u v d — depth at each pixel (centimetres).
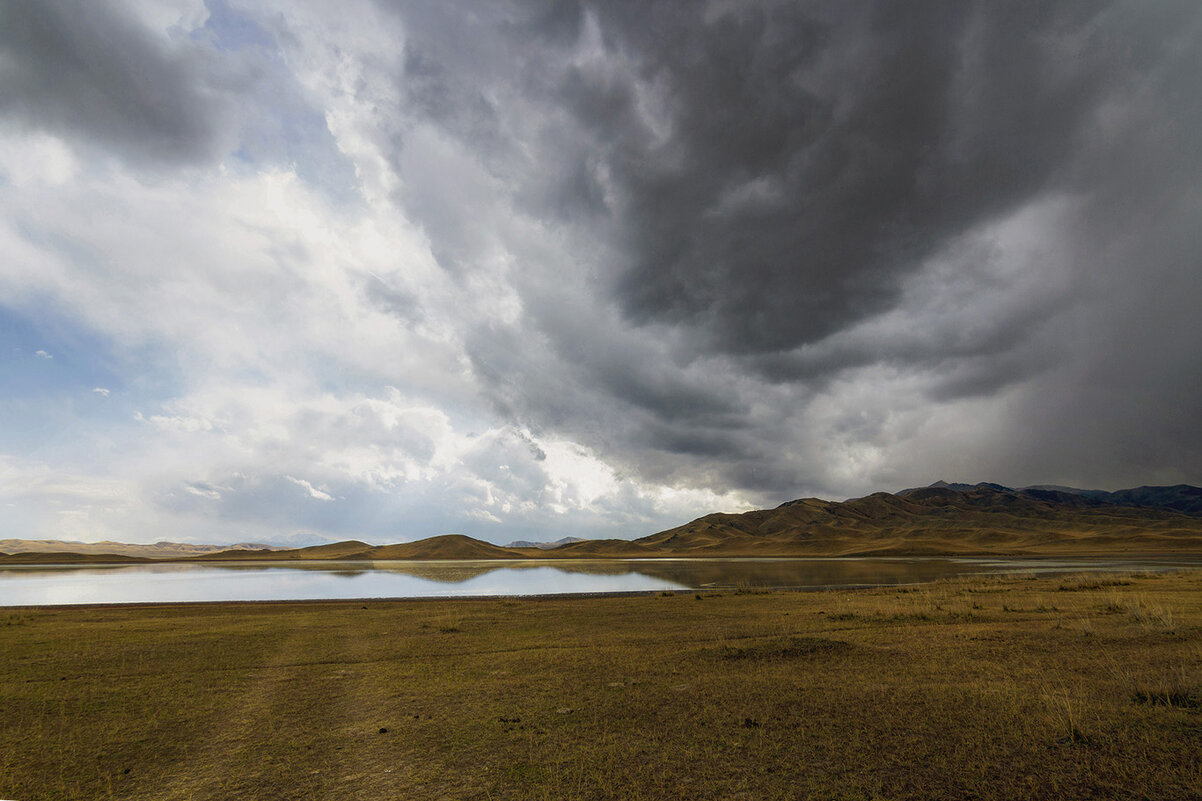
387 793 674
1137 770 639
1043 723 806
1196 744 700
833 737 793
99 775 762
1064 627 1673
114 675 1364
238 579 7238
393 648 1678
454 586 5491
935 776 653
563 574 7619
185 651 1670
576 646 1650
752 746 771
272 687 1221
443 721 945
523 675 1270
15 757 835
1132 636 1472
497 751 795
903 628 1825
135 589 5372
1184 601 2252
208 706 1083
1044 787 612
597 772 705
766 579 5744
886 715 875
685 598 3394
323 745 850
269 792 692
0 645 1852
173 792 702
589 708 987
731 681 1141
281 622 2392
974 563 9288
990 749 723
